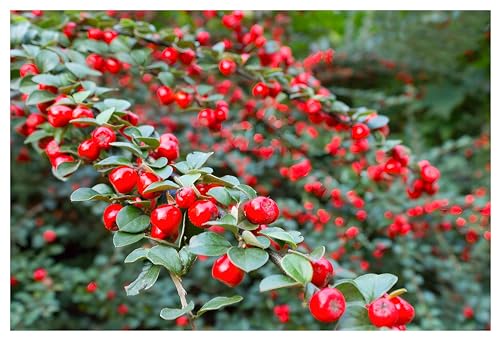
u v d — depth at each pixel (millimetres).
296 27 744
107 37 338
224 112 321
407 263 478
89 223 617
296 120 513
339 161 466
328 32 793
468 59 806
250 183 482
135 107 474
